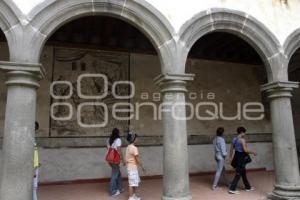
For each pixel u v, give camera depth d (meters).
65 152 8.71
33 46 5.19
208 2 6.51
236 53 10.84
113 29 8.88
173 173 5.77
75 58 9.20
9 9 5.14
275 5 7.25
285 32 7.22
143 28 5.95
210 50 10.52
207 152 10.09
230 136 10.45
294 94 11.30
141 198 6.89
